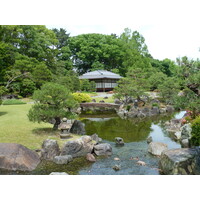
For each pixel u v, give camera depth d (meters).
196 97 5.76
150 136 9.19
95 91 34.03
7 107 15.45
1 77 13.74
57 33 43.28
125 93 19.03
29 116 7.78
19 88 22.56
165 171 5.26
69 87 21.95
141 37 44.94
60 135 7.76
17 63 20.75
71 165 5.93
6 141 6.90
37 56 27.73
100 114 17.34
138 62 37.91
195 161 5.14
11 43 25.14
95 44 40.72
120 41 43.19
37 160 5.92
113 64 44.75
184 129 8.73
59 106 8.19
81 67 43.88
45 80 22.78
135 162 6.28
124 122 13.70
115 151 7.43
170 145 8.12
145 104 19.84
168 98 20.81
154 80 25.97
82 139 7.11
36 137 7.59
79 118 15.47
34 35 26.75
